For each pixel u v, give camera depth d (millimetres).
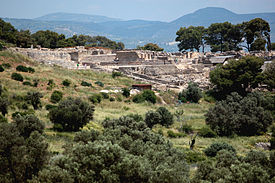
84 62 151625
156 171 38438
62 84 105688
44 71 115750
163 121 89188
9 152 38219
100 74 135750
